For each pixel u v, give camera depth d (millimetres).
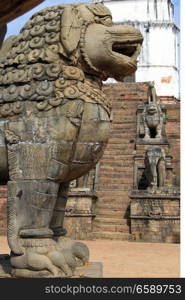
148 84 22625
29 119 5539
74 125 5453
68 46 5520
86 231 14750
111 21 6043
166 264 9703
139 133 19203
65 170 5605
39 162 5457
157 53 36906
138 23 37000
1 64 6031
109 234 14906
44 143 5449
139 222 14797
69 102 5461
